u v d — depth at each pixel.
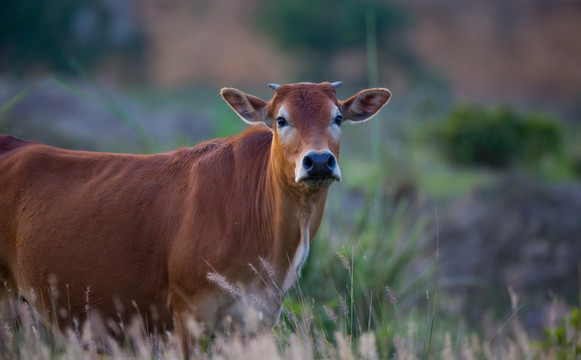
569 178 66.94
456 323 33.19
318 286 27.02
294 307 24.52
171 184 21.02
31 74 126.06
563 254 39.88
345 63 157.25
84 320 21.03
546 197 46.28
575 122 133.62
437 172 65.31
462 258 41.31
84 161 21.98
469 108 72.75
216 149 21.48
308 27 154.50
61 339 21.19
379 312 26.78
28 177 21.70
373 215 31.97
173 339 20.08
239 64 188.75
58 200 21.28
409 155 63.69
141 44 154.38
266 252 20.42
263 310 20.33
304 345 19.52
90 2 137.75
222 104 111.44
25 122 54.25
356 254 28.05
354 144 79.62
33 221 21.22
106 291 20.61
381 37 155.88
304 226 20.30
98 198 21.09
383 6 157.38
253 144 21.31
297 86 20.95
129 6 156.88
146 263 20.47
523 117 72.00
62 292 20.91
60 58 128.38
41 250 20.98
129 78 150.25
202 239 19.91
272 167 20.42
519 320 33.78
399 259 29.45
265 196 20.52
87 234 20.78
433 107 109.25
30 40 127.12
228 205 20.39
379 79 156.38
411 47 166.50
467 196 50.03
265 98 148.12
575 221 43.19
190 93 140.00
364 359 19.34
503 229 43.09
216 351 20.38
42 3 128.12
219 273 19.81
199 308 19.83
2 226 21.75
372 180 34.03
